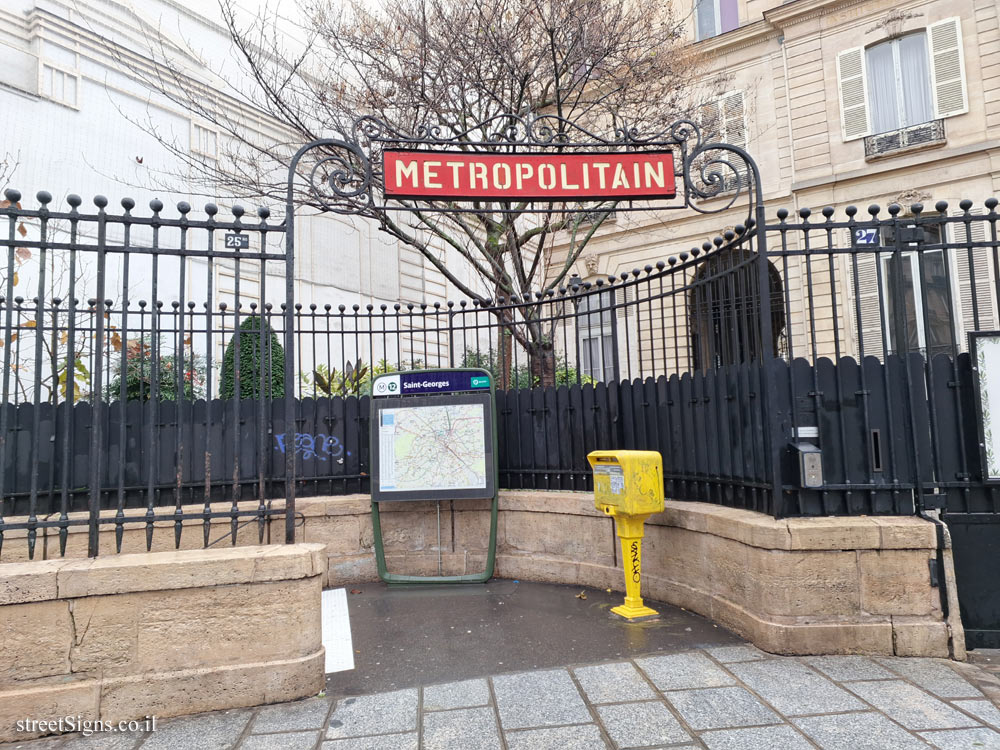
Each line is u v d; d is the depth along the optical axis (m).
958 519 4.15
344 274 16.02
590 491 6.08
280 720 3.24
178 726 3.21
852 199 14.23
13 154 10.84
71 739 3.11
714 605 4.59
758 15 15.53
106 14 12.30
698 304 5.31
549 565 6.05
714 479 4.96
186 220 3.85
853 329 13.14
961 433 4.21
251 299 14.05
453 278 9.58
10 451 5.33
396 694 3.53
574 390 6.29
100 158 12.05
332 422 6.50
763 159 15.33
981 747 2.74
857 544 3.92
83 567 3.31
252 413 6.12
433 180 4.54
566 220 10.11
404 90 8.79
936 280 8.12
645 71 9.84
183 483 5.75
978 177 13.06
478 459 6.22
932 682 3.46
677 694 3.38
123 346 3.72
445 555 6.36
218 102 13.42
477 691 3.53
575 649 4.16
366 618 5.05
